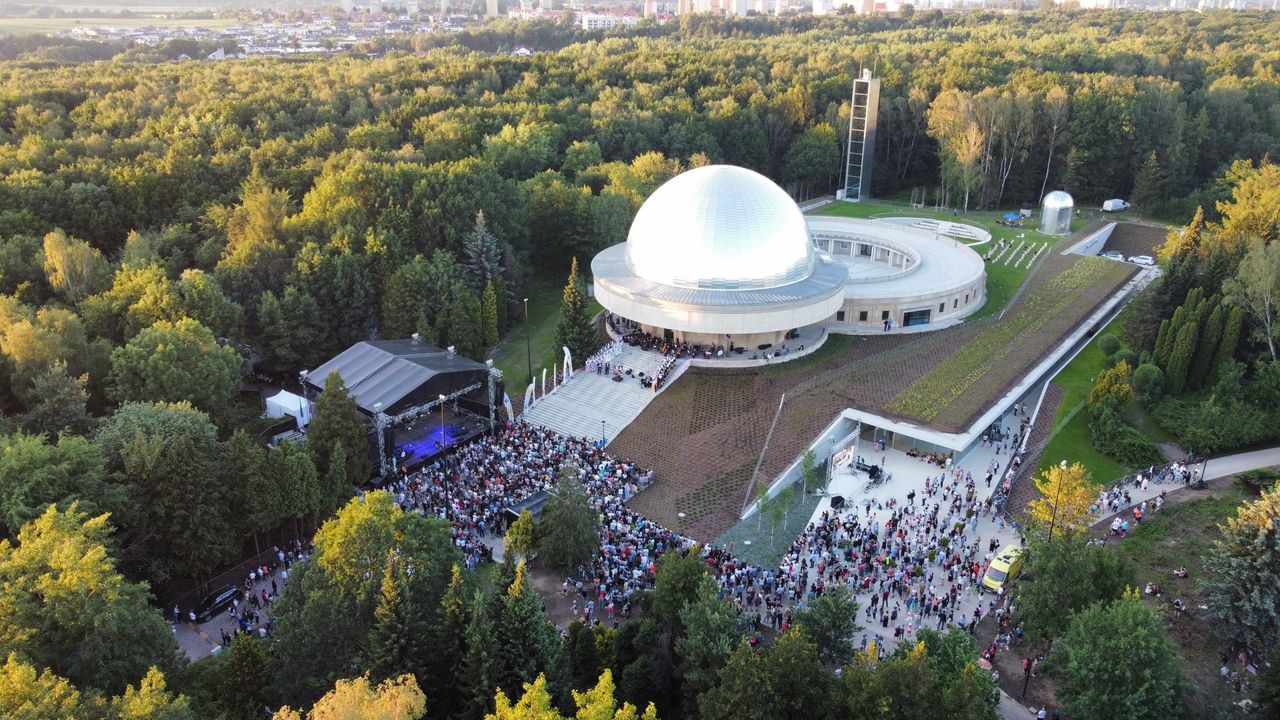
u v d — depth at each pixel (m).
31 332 80.00
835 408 90.69
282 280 106.00
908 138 195.75
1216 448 84.62
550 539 66.75
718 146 178.00
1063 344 106.25
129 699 43.00
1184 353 93.25
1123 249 156.00
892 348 105.38
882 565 68.81
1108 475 82.62
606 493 79.12
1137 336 102.06
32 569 49.53
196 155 142.38
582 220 128.12
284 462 69.75
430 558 56.56
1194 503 77.12
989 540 73.62
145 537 64.25
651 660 55.66
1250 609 57.72
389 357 92.25
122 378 81.62
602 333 110.88
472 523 74.25
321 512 72.50
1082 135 174.00
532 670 51.69
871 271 132.25
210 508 65.06
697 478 82.31
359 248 110.94
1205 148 178.62
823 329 110.19
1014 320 113.44
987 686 49.97
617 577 67.31
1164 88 182.88
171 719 43.28
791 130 198.75
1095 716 51.16
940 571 68.94
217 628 63.28
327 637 52.22
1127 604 53.16
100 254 106.56
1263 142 175.75
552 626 54.72
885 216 166.62
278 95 183.25
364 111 179.75
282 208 114.94
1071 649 52.75
